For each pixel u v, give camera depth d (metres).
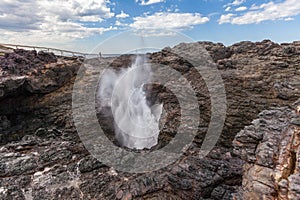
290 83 16.25
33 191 9.57
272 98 15.38
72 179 10.41
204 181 9.59
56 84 20.17
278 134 6.83
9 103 17.98
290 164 5.18
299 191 4.16
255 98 15.45
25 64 21.28
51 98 19.17
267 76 17.75
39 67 21.02
